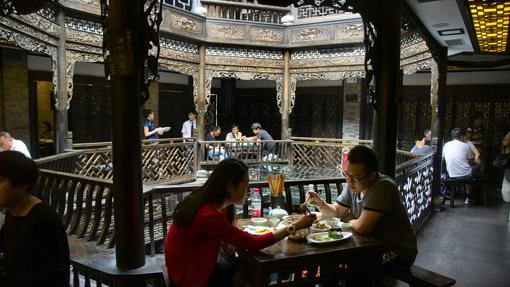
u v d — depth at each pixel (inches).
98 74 413.7
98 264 121.1
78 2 279.7
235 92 562.6
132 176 114.6
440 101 311.7
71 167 245.1
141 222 118.3
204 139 408.5
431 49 285.3
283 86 432.1
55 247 80.7
